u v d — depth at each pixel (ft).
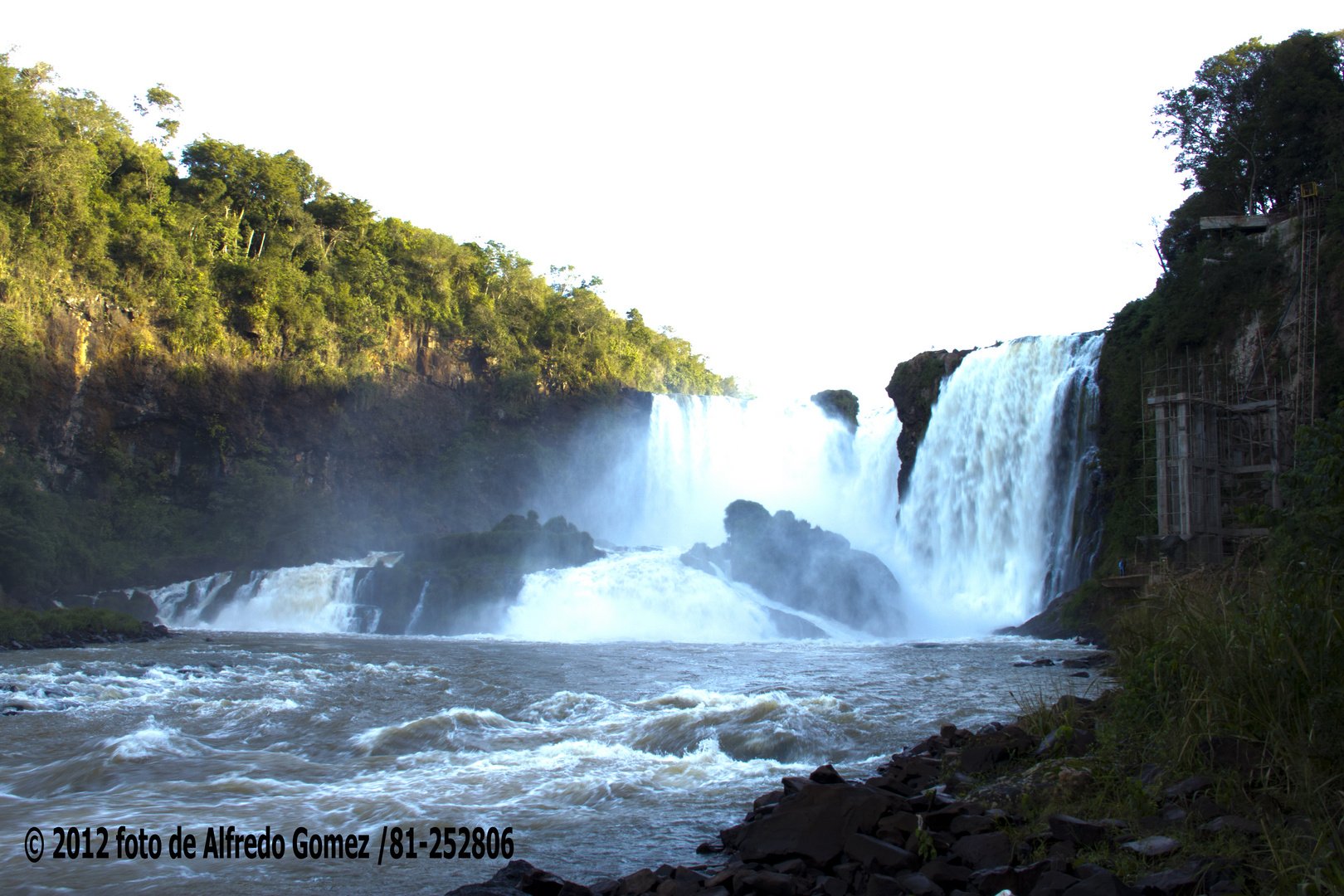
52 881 26.27
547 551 153.28
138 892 25.32
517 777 38.75
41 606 145.28
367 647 103.76
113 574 164.45
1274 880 19.53
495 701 58.54
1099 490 134.10
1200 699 27.91
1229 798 24.43
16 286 169.17
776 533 154.30
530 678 71.36
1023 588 147.23
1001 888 21.18
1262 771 25.32
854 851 24.11
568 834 30.78
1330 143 133.90
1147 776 27.58
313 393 213.25
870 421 218.18
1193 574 40.34
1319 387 111.65
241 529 188.75
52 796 36.63
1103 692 41.14
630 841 29.73
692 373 360.48
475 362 252.42
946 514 167.22
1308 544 29.58
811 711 51.26
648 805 34.71
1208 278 127.54
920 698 59.00
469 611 137.49
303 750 44.78
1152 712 30.86
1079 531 137.39
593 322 274.77
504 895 22.80
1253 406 112.98
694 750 44.37
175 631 137.69
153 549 179.83
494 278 273.33
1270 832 21.84
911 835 24.64
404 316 240.32
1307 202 120.57
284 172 240.73
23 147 179.63
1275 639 27.94
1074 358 148.66
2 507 153.69
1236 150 145.38
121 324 185.26
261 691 62.69
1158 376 128.98
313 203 251.80
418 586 143.33
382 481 225.15
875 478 209.15
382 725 50.47
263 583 152.15
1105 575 119.75
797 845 25.05
